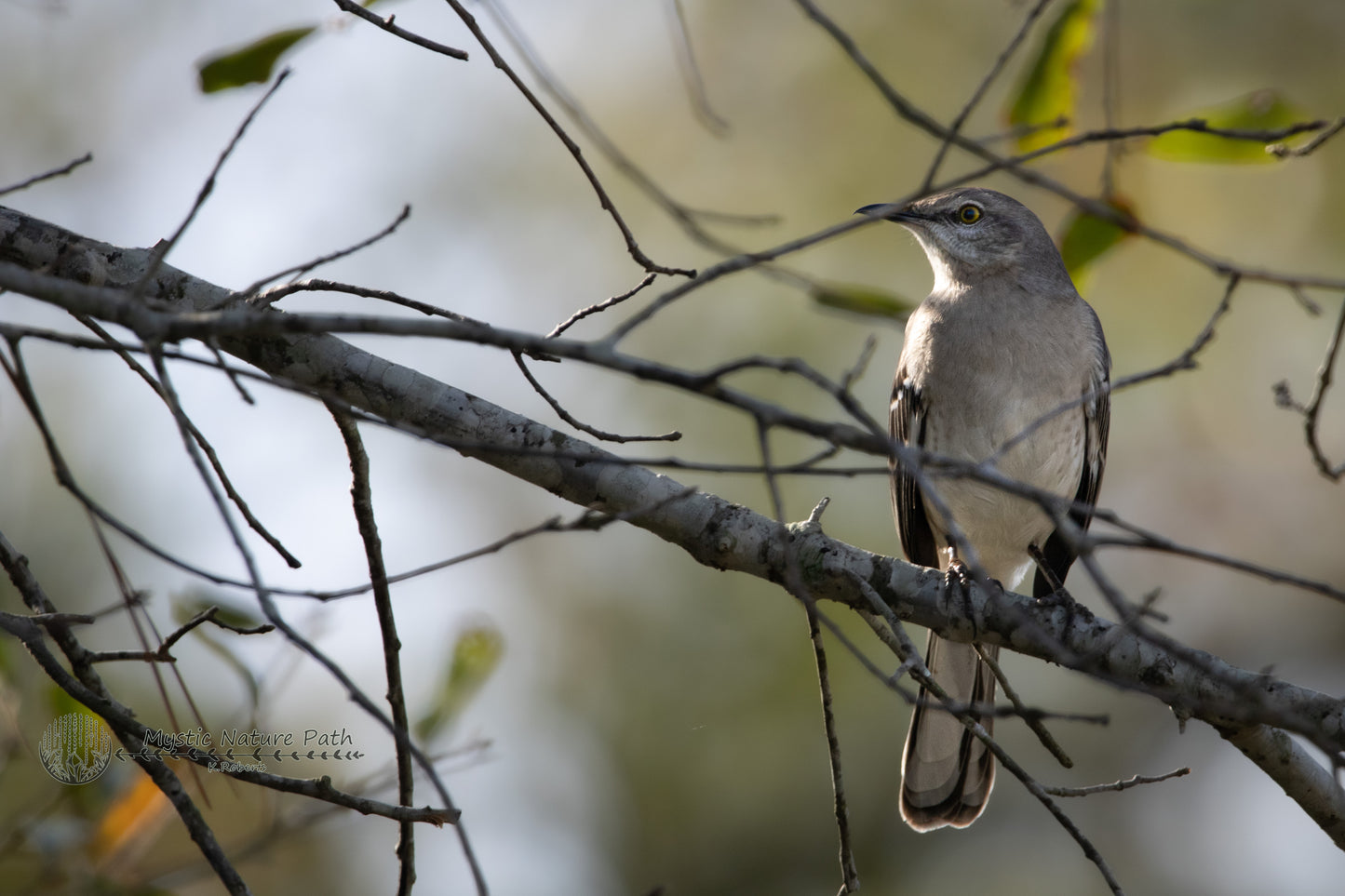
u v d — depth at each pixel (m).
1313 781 6.48
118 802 7.69
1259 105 7.04
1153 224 12.98
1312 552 13.73
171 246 4.30
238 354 6.23
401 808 5.23
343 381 6.25
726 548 6.48
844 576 6.57
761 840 11.43
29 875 8.54
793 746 11.52
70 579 10.75
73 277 5.99
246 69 6.63
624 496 6.42
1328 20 12.94
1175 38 13.02
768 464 3.90
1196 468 13.80
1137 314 13.27
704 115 13.85
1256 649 13.88
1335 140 12.90
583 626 12.22
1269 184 13.01
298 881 10.77
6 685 7.39
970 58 13.55
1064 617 6.74
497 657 8.13
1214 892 12.17
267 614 3.93
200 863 8.48
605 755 11.80
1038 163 12.61
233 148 4.41
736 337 12.81
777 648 11.67
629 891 11.45
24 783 8.93
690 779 11.63
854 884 5.77
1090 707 12.69
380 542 5.57
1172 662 6.45
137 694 9.91
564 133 5.46
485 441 6.30
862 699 11.53
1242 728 6.41
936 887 11.47
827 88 13.77
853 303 7.27
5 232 6.00
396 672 5.54
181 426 3.95
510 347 3.96
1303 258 13.04
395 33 5.19
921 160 13.39
